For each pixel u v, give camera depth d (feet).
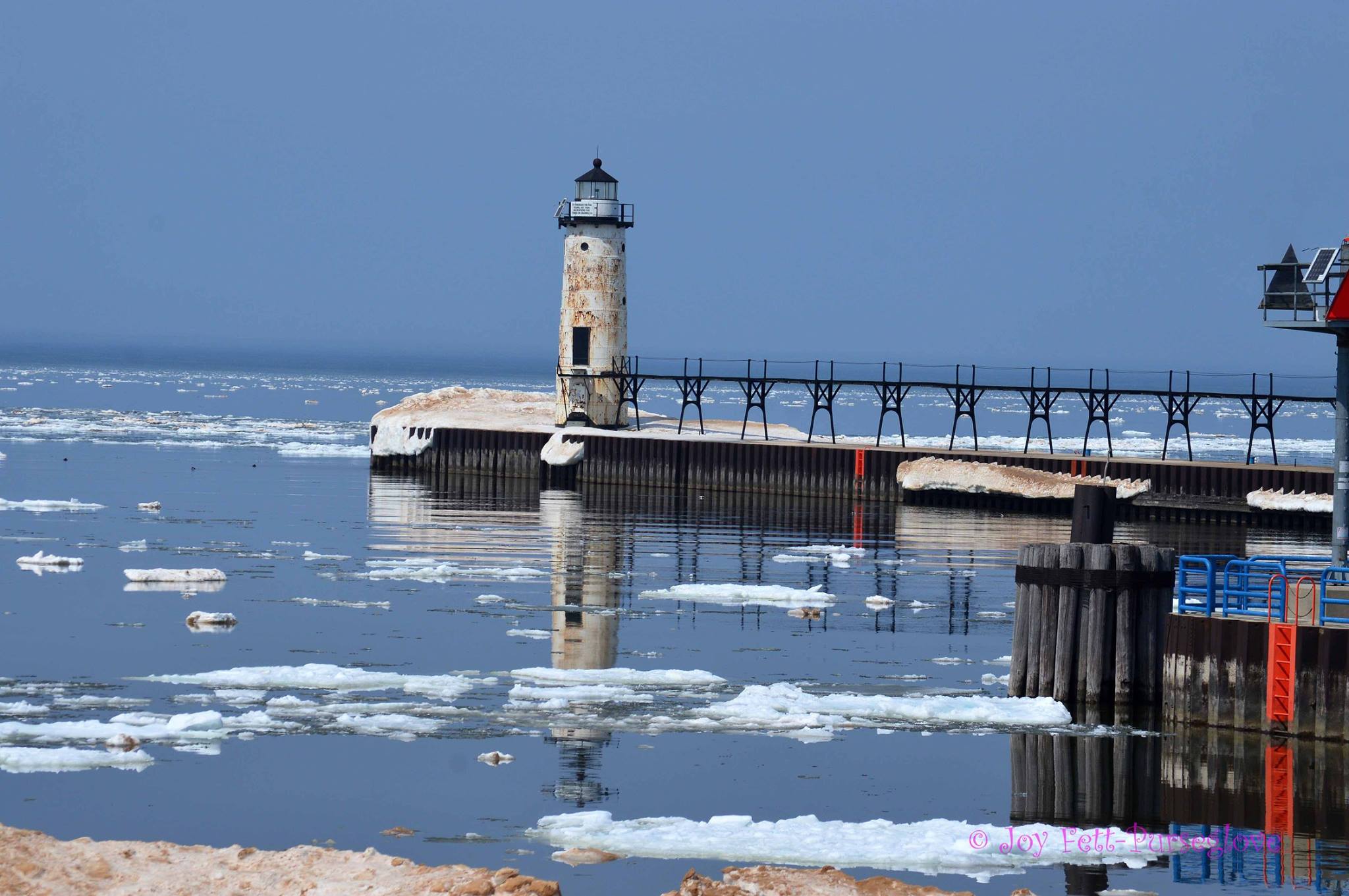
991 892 128.36
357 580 286.46
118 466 542.57
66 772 157.28
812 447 486.79
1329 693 167.43
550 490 504.84
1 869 115.65
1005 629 246.88
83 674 202.08
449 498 468.75
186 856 121.29
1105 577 186.70
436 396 619.67
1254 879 133.59
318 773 159.12
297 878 116.47
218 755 164.76
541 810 148.77
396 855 134.00
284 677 199.21
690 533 380.17
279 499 448.65
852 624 249.55
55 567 294.25
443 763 163.84
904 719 184.44
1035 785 160.45
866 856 135.74
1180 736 177.17
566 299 552.82
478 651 222.48
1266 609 181.06
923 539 373.40
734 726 180.65
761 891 115.55
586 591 278.46
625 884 127.34
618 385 552.41
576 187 550.36
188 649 219.61
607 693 196.54
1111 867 135.85
